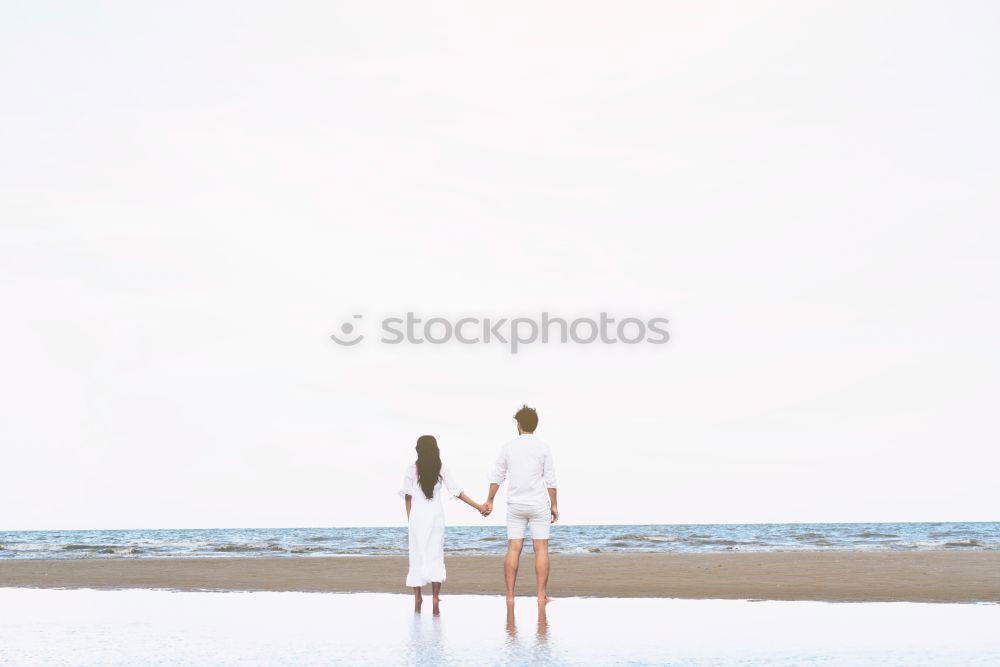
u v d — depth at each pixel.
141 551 27.88
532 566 12.88
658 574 11.26
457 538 39.94
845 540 32.94
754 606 7.78
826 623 6.48
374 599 8.98
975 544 27.80
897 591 8.77
